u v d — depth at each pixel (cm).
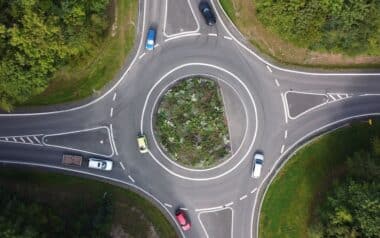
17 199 5728
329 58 6512
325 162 6438
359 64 6488
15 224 5266
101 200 6172
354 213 5538
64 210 6191
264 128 6469
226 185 6425
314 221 6044
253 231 6419
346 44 6178
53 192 6291
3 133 6400
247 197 6425
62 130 6425
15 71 5566
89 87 6406
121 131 6431
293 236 6325
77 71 6331
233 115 6438
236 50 6481
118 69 6419
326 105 6519
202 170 6419
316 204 6328
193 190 6412
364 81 6488
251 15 6475
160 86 6438
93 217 5959
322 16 5878
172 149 6359
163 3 6462
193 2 6475
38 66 5706
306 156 6456
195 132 6378
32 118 6419
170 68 6444
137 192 6394
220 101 6419
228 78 6462
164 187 6406
